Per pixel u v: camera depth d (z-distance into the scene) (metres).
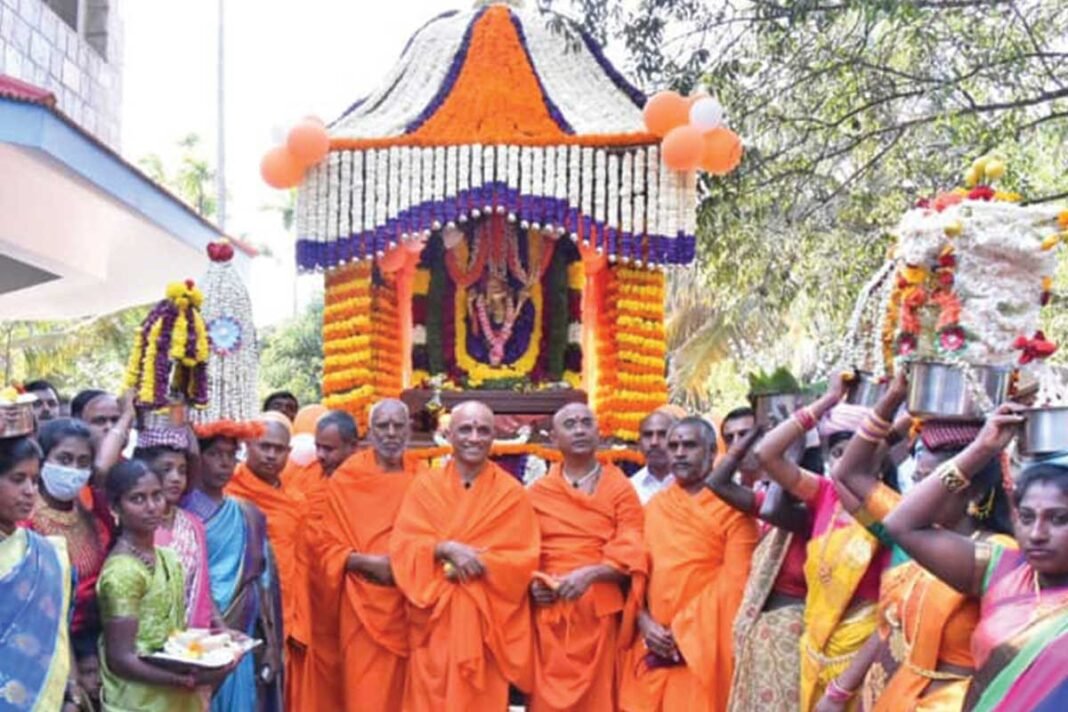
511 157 8.06
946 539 3.49
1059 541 3.14
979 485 3.78
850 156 11.32
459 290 9.15
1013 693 3.15
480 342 9.13
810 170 10.74
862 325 4.41
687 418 6.45
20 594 4.19
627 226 8.05
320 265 8.17
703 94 7.98
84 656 4.96
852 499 4.03
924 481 3.54
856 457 4.03
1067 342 11.37
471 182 8.08
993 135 10.19
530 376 9.09
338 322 8.41
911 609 3.79
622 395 8.32
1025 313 3.72
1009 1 9.55
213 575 5.91
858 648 4.75
